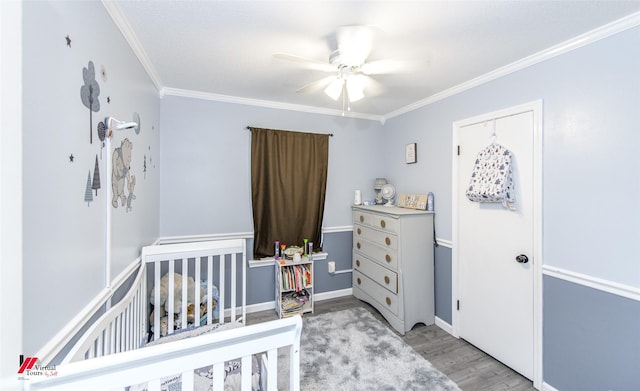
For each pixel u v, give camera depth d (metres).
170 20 1.47
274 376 0.95
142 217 1.91
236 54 1.88
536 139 1.86
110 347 1.16
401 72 2.13
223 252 2.16
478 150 2.27
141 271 1.76
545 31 1.58
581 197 1.64
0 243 0.62
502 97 2.08
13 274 0.65
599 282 1.55
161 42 1.71
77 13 0.99
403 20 1.48
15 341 0.66
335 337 2.14
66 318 0.92
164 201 2.56
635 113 1.42
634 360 1.43
